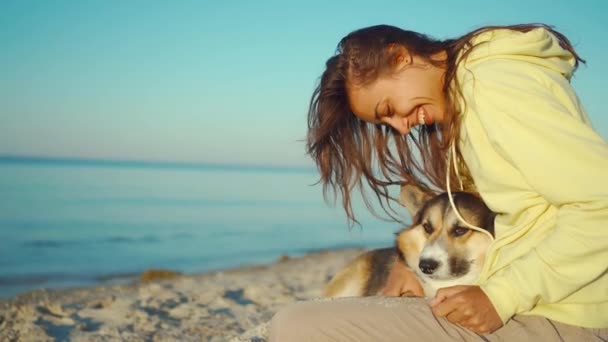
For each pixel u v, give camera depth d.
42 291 8.34
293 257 14.70
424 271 3.81
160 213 28.27
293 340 2.41
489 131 2.32
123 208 29.61
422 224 3.99
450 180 3.40
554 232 2.20
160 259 15.99
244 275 11.12
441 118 2.75
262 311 6.47
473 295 2.27
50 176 59.75
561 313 2.34
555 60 2.49
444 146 2.79
